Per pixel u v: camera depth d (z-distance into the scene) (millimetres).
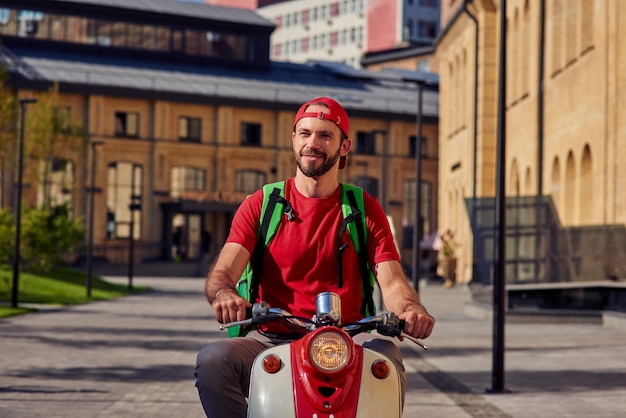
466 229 58781
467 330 26797
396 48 117812
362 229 5168
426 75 97000
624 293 27750
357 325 4820
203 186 82438
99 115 78125
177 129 81188
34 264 41594
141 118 80125
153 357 18641
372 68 120812
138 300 43250
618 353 19984
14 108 41625
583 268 28672
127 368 16672
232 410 4762
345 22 140625
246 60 87062
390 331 4762
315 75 90562
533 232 29141
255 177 84125
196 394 13492
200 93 81000
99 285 51312
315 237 5129
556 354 19938
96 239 78625
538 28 40469
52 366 16812
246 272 5285
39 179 50938
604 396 13734
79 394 13336
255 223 5180
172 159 81000
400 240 88500
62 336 23047
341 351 4445
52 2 79500
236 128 83125
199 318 31188
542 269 29141
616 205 30266
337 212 5191
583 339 23578
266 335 5215
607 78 31172
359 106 87250
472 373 16812
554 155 38250
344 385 4465
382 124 88375
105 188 78938
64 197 77500
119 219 79625
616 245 28219
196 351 19969
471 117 55062
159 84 80250
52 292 44062
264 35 87562
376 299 42250
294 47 147250
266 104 83250
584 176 34469
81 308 35625
